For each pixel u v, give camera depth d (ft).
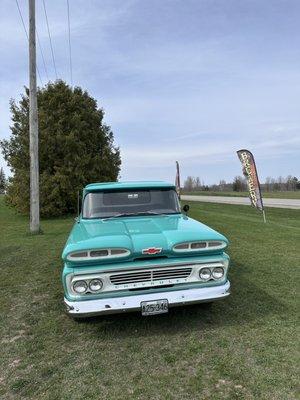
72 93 82.79
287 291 20.68
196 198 177.17
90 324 17.21
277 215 72.23
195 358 13.61
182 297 14.94
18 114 81.35
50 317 18.44
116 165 88.17
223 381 12.05
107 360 13.87
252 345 14.37
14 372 13.33
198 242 15.30
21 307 20.08
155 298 14.71
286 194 204.23
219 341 14.82
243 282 22.49
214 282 15.55
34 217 49.73
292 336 15.02
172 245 15.03
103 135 86.58
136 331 16.16
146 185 20.52
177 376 12.51
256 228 46.75
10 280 25.40
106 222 18.43
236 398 11.14
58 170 78.18
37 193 49.88
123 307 14.48
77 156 78.23
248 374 12.37
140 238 15.35
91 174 80.33
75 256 14.46
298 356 13.42
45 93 81.56
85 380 12.59
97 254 14.52
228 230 44.75
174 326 16.43
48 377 12.89
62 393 11.89
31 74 49.44
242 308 18.21
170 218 19.06
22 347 15.28
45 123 78.28
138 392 11.74
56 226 59.67
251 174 55.62
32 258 32.40
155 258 15.08
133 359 13.82
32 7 48.93
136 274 14.82
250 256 29.58
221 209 89.04
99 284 14.57
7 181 83.66
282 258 28.76
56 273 26.89
